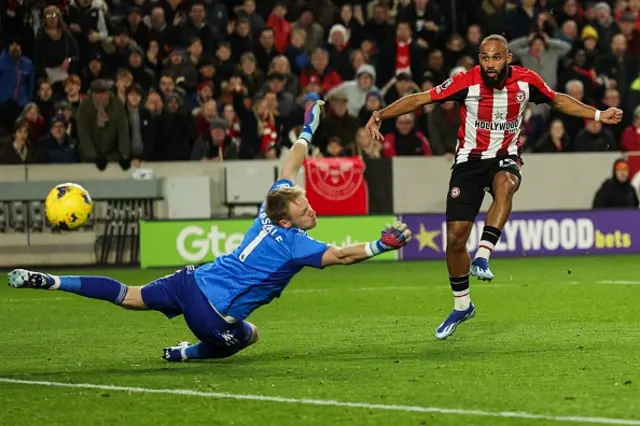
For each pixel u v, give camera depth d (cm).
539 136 3494
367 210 3203
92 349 1538
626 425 986
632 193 3347
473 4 3703
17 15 3309
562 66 3553
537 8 3794
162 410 1087
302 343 1562
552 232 3266
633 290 2267
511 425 998
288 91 3362
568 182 3388
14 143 3081
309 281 2617
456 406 1080
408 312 1961
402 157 3256
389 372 1284
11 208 3108
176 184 3142
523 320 1797
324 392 1165
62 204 1385
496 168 1539
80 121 3111
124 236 3172
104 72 3266
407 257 3219
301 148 1448
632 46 3691
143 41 3419
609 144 3441
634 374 1241
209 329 1319
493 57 1493
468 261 1561
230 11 3744
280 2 3688
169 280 1334
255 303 1323
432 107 3316
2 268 3119
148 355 1463
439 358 1388
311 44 3559
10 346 1583
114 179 3116
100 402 1131
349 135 3247
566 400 1098
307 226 1313
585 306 1989
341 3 3772
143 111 3172
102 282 1313
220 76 3356
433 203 3291
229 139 3231
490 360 1363
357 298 2216
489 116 1527
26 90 3203
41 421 1050
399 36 3497
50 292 2455
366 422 1021
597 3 4000
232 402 1118
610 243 3306
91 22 3353
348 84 3369
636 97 3522
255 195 3197
